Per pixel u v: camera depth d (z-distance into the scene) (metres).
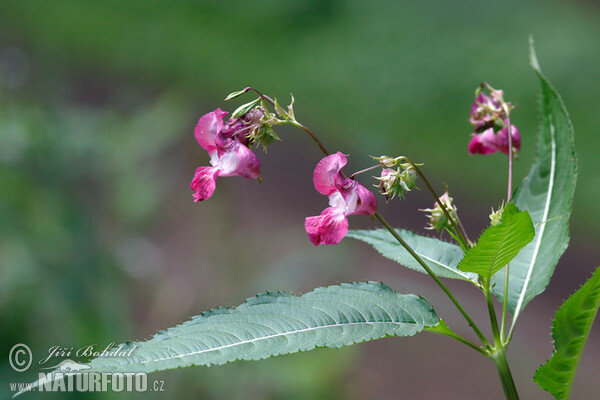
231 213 7.20
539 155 3.84
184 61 22.72
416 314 3.12
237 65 22.58
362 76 20.59
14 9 26.09
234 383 5.76
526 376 9.18
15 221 6.46
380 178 3.30
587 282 2.89
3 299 6.10
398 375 9.09
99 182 7.43
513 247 2.98
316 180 3.22
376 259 11.30
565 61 18.80
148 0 26.47
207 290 6.92
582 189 14.46
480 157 16.39
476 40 20.44
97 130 7.47
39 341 5.99
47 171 6.92
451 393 8.80
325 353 6.16
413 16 21.92
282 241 10.62
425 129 18.12
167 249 7.93
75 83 19.73
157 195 7.76
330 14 24.22
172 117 8.01
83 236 6.66
